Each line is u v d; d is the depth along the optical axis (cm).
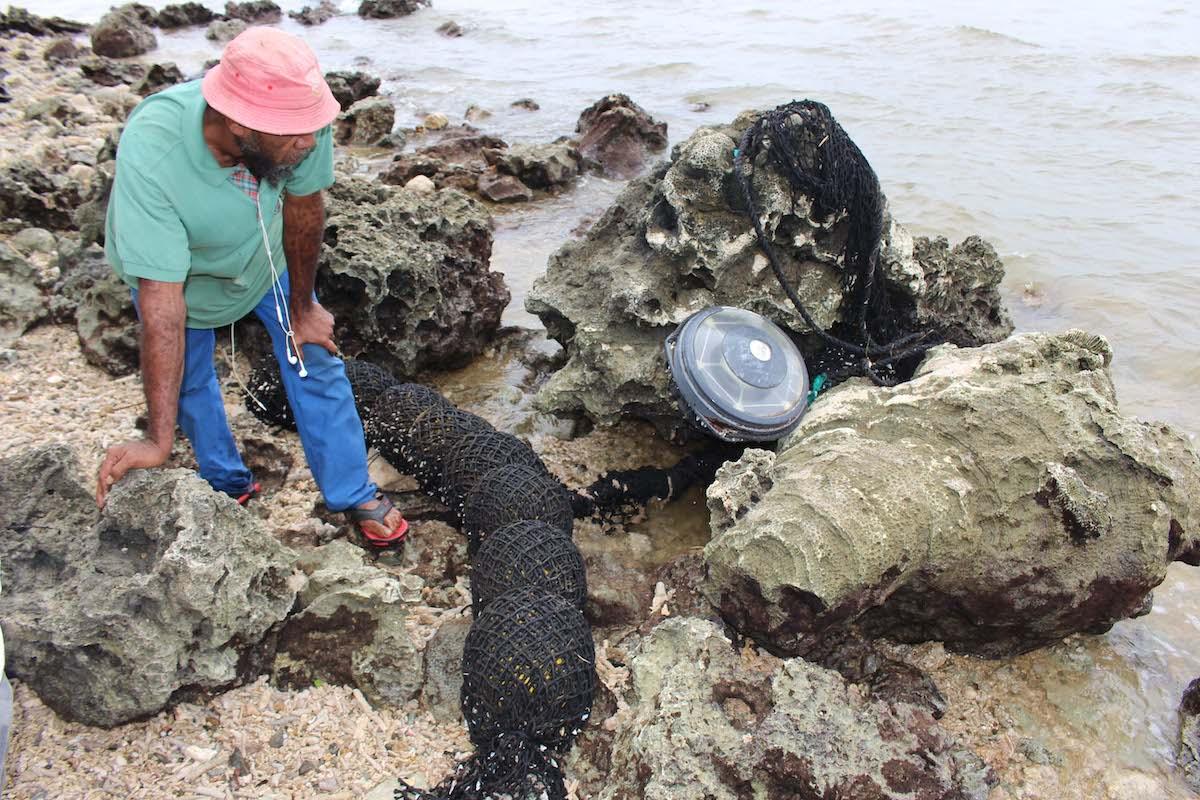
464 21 1925
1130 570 387
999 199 923
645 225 538
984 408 404
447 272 639
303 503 488
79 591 344
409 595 423
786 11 1788
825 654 405
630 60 1538
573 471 537
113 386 573
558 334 591
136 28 1692
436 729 366
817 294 531
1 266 643
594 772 355
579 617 361
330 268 584
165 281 334
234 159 340
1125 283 762
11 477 376
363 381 514
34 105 1121
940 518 377
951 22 1606
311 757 348
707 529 504
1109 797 363
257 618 355
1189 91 1216
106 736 345
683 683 358
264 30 328
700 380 452
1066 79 1287
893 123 1149
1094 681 412
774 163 490
